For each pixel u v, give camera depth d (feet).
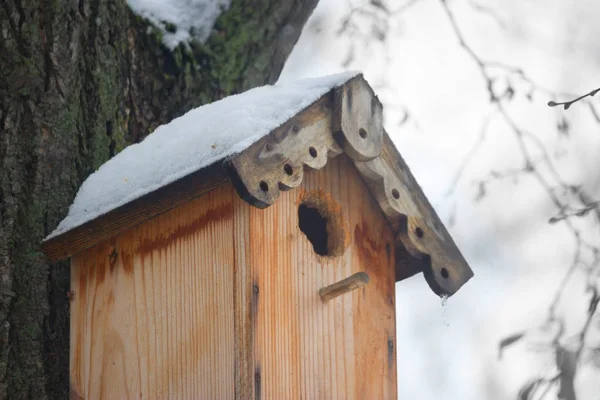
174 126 17.58
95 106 19.79
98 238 17.02
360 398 16.70
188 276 15.97
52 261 17.85
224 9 21.77
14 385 18.10
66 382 18.28
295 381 15.71
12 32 19.29
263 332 15.31
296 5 22.68
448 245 17.92
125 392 16.63
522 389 19.69
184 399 15.75
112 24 20.42
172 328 16.11
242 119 15.76
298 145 15.51
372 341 17.08
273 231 15.76
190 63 21.12
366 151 16.38
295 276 15.98
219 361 15.37
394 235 17.70
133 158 17.54
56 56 19.44
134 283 16.76
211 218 15.76
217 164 14.82
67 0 19.77
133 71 20.71
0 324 18.20
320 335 16.22
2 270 18.37
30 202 18.71
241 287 15.28
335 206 16.90
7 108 18.94
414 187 17.63
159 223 16.52
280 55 22.90
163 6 21.39
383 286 17.42
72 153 19.26
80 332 17.56
